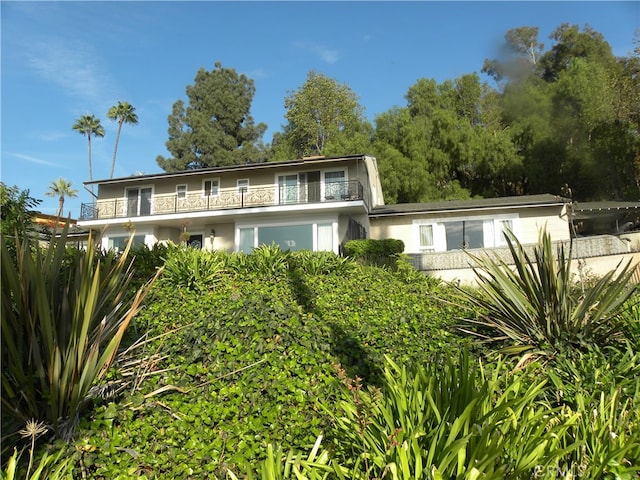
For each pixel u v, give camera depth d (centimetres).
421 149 3559
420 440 290
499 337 591
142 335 620
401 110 3747
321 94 4559
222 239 2464
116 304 480
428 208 2288
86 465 385
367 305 823
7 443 380
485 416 275
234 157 5069
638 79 2947
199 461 407
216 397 488
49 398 386
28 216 910
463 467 254
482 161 3644
